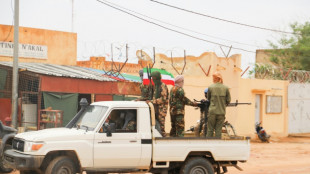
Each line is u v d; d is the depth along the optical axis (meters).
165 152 10.20
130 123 10.06
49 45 25.89
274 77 30.34
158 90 10.81
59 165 9.39
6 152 10.04
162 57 27.86
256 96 27.70
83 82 20.42
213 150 10.67
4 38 23.92
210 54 24.97
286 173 14.31
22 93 20.00
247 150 10.99
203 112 12.12
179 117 11.24
